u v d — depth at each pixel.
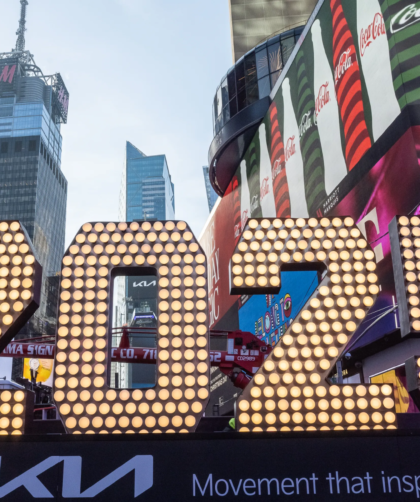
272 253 8.80
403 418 11.12
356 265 8.77
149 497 6.74
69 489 6.76
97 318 8.29
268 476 6.85
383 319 26.81
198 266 8.59
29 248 8.54
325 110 34.97
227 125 51.75
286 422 7.94
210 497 6.75
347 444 7.01
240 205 54.03
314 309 8.52
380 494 6.84
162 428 7.78
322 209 34.38
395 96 27.02
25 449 6.88
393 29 27.75
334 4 34.59
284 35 51.41
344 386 8.14
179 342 8.19
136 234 8.78
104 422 7.77
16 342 29.45
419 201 24.48
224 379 56.47
